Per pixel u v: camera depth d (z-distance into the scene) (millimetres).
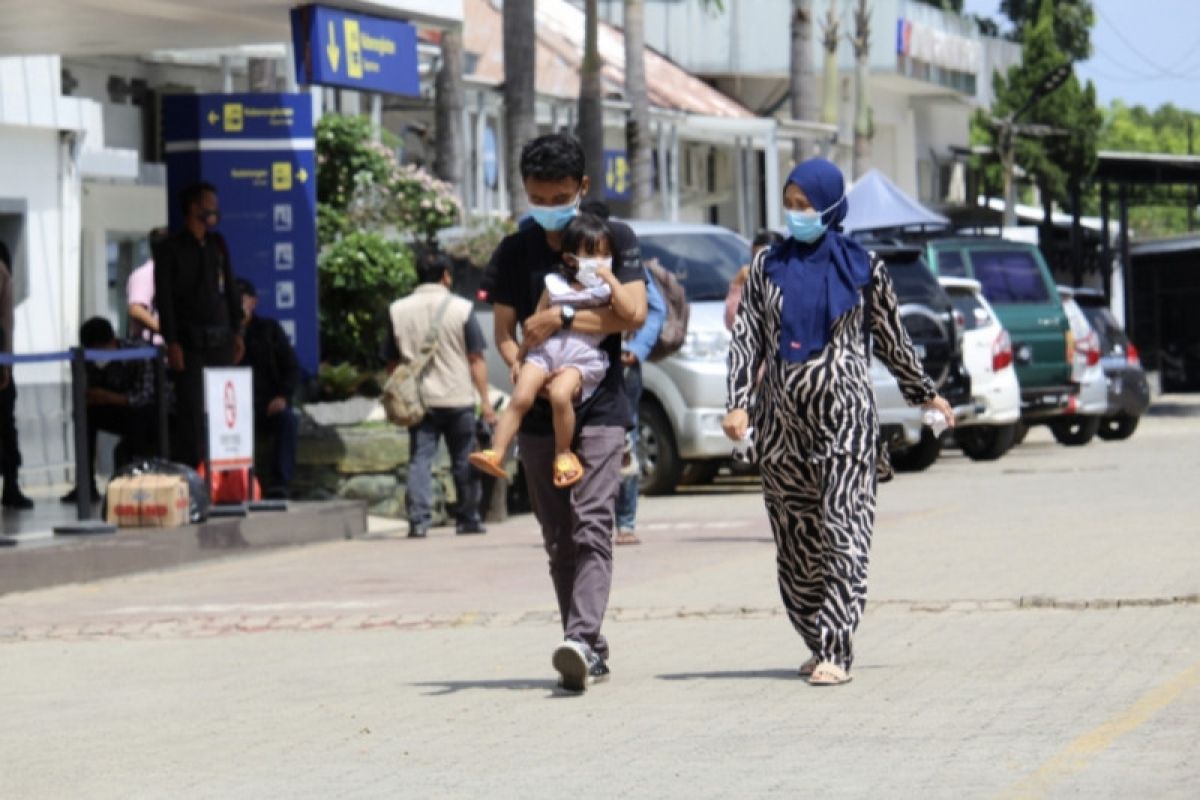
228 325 39500
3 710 21484
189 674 23562
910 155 139500
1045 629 23453
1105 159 132375
